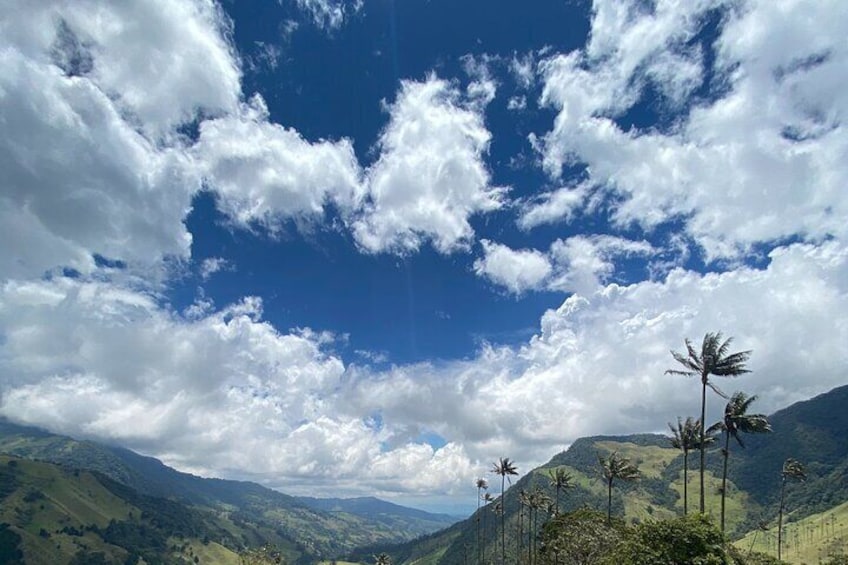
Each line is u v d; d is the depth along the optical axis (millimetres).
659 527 49000
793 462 124750
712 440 70812
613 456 105938
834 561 95500
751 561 71438
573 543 74312
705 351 65812
